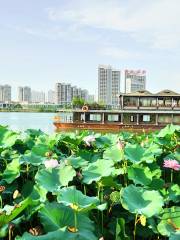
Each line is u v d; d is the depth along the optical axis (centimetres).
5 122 8700
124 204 378
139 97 5316
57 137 755
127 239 362
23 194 472
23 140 733
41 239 286
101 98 18562
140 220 386
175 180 575
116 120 5450
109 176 430
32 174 540
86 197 390
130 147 587
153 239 410
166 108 5228
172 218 397
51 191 418
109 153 577
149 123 4991
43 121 9506
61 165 475
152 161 549
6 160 586
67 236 296
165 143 724
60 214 345
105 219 416
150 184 495
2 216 312
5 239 348
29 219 369
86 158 620
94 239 315
